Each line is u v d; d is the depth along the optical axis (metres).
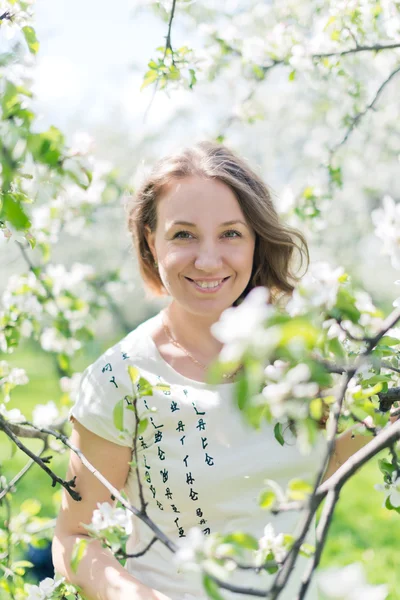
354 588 0.86
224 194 1.68
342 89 3.44
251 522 1.65
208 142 1.80
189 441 1.66
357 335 1.11
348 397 1.25
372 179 5.85
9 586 1.88
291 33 2.88
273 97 5.18
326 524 0.99
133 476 1.71
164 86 2.34
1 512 3.82
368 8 2.49
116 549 1.24
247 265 1.72
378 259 6.36
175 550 1.16
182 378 1.70
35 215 2.84
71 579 1.62
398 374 1.47
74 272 3.25
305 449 0.99
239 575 1.58
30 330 2.67
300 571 1.65
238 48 3.03
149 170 1.87
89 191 2.92
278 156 6.41
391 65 3.55
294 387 0.94
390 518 5.00
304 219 3.10
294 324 0.82
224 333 0.82
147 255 1.94
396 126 4.78
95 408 1.66
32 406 8.67
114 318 8.41
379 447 1.02
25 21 1.58
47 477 5.98
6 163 1.00
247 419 0.97
